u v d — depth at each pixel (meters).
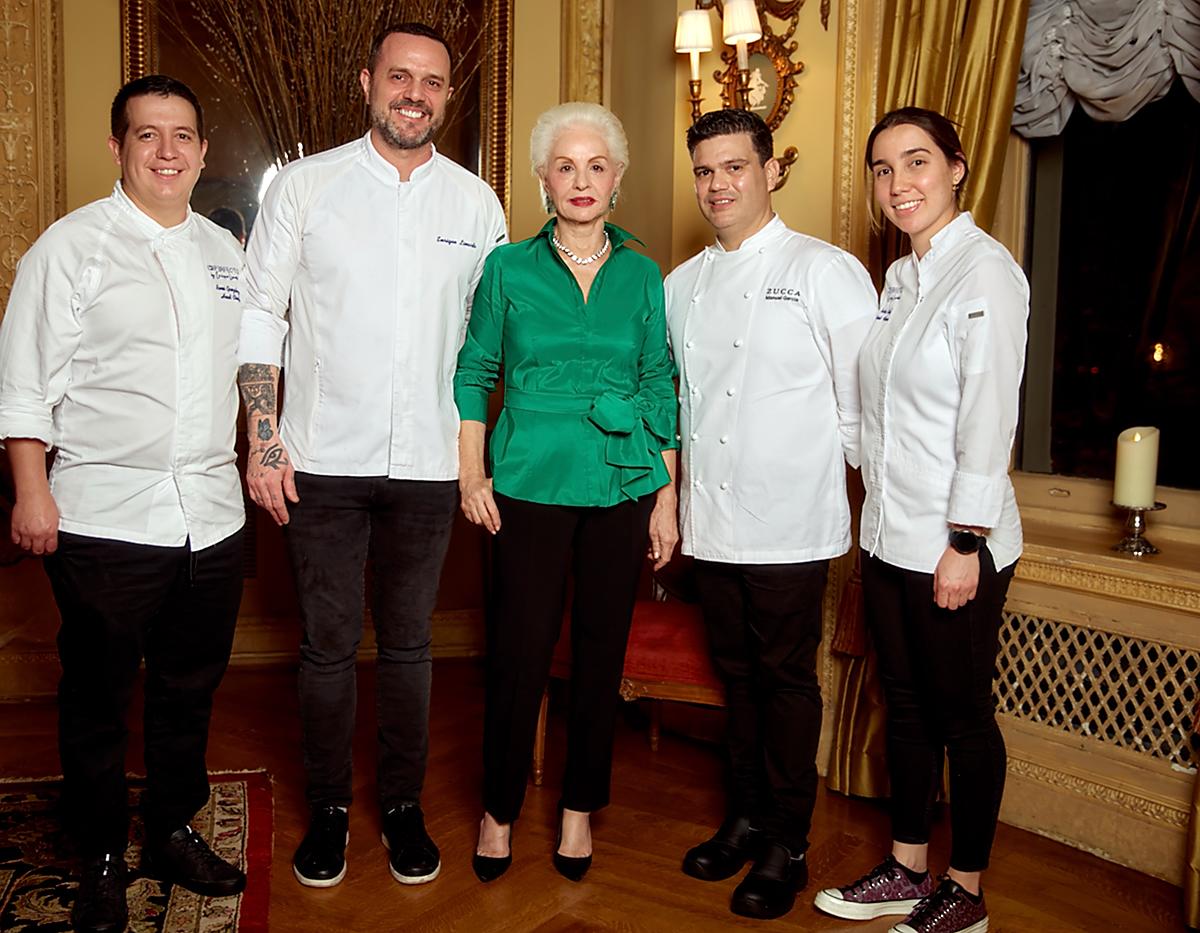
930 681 2.18
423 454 2.40
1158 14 2.59
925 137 2.13
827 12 3.13
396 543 2.44
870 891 2.32
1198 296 2.68
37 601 3.76
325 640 2.42
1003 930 2.27
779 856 2.39
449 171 2.46
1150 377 2.80
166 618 2.23
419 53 2.27
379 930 2.24
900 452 2.17
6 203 3.65
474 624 4.30
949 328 2.08
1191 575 2.43
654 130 3.65
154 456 2.09
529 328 2.33
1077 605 2.69
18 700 3.72
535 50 4.03
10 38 3.61
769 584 2.34
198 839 2.38
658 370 2.46
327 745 2.46
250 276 2.32
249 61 3.65
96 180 3.75
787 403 2.34
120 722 2.17
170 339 2.09
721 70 3.37
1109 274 2.88
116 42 3.73
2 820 2.66
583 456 2.32
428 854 2.46
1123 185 2.82
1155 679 2.56
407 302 2.36
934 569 2.12
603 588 2.39
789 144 3.26
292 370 2.40
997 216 3.04
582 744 2.45
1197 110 2.65
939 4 2.79
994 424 2.01
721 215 2.36
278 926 2.24
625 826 2.75
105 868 2.20
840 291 2.30
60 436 2.06
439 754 3.22
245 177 3.88
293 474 2.34
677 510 2.62
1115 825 2.60
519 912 2.32
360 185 2.35
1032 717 2.82
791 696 2.38
